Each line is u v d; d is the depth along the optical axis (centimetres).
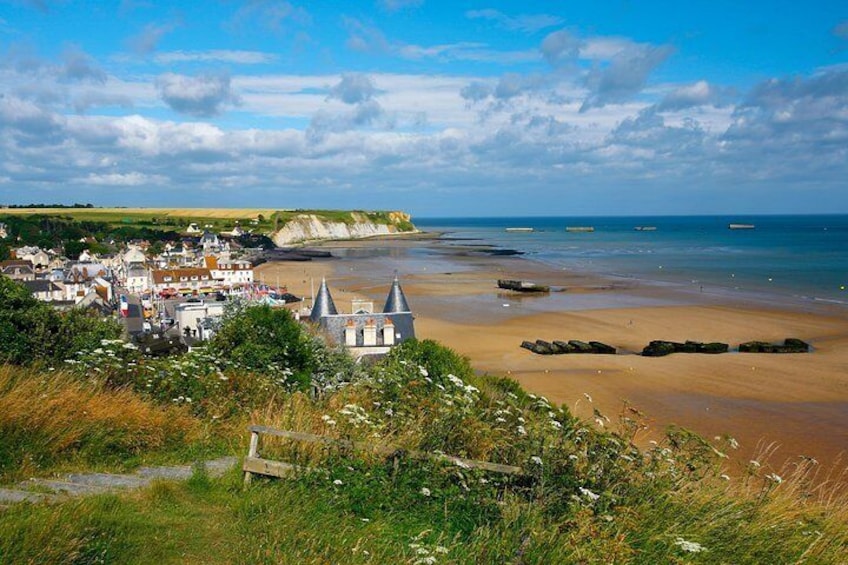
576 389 3994
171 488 809
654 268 11838
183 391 1306
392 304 4694
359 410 989
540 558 629
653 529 689
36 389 1048
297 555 641
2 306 1592
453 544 661
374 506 767
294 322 2272
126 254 13788
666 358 4891
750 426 3212
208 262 11531
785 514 762
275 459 891
